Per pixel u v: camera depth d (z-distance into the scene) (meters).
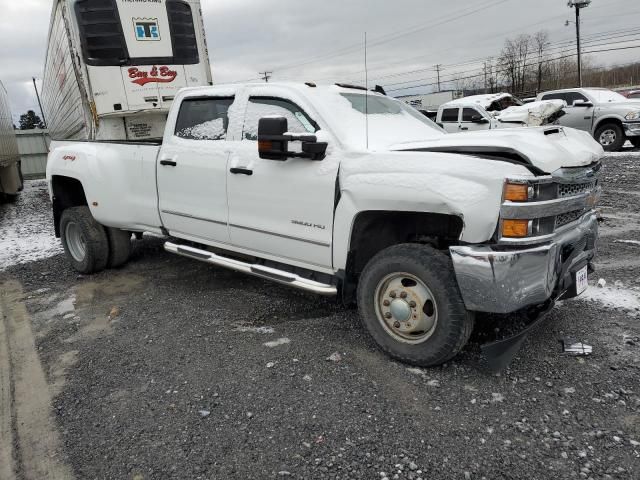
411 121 4.45
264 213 4.08
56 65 10.10
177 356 3.75
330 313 4.39
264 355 3.67
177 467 2.56
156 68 8.09
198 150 4.58
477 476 2.39
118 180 5.41
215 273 5.77
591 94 15.21
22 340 4.30
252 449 2.66
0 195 13.80
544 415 2.81
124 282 5.66
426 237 3.65
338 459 2.55
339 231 3.57
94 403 3.21
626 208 7.98
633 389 3.01
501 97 15.02
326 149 3.63
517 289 2.93
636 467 2.39
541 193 2.93
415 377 3.27
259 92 4.21
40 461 2.70
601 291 4.51
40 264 6.73
